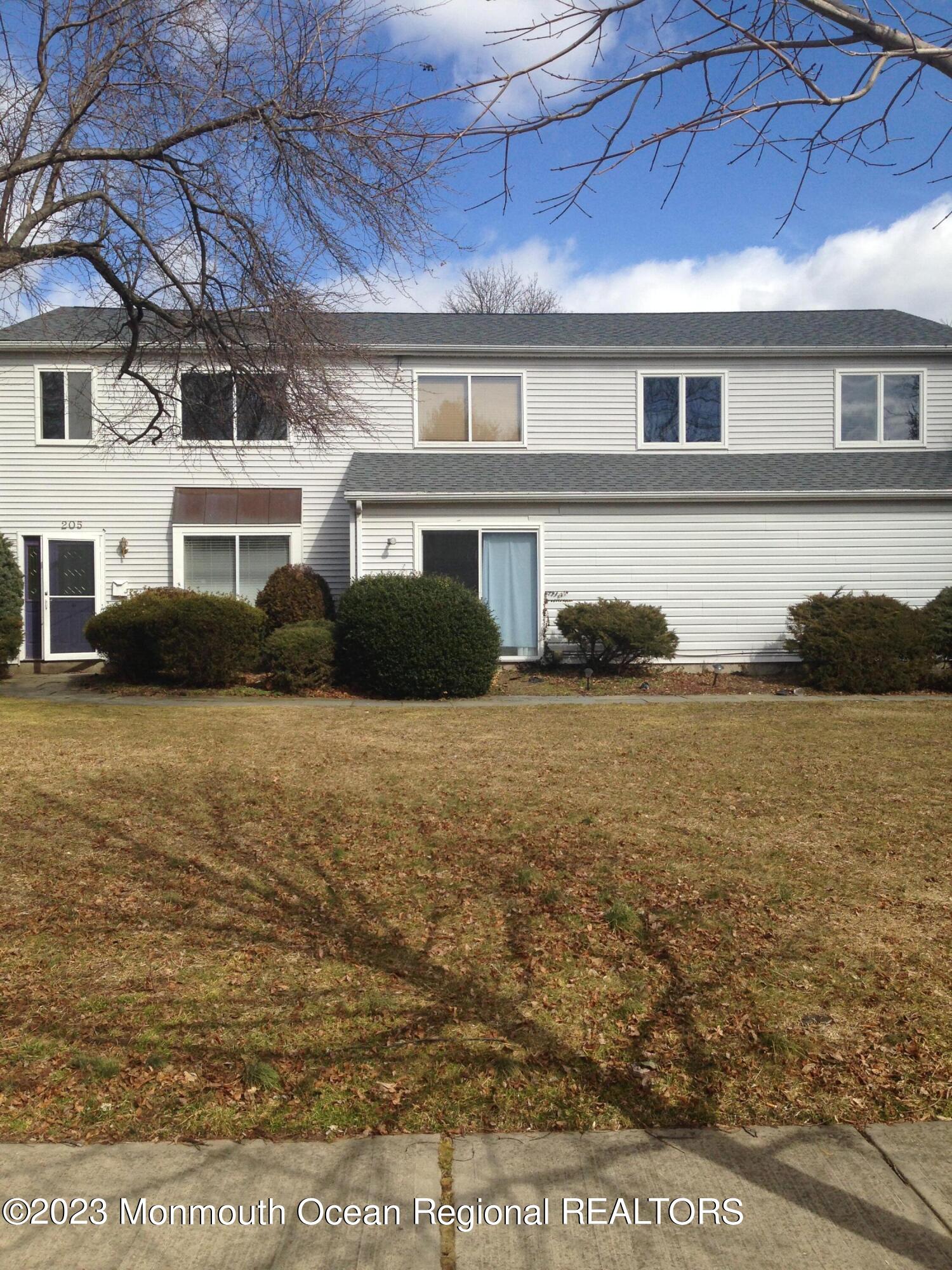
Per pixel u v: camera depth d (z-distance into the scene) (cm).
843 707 1348
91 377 1739
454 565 1672
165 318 960
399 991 459
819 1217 302
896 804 783
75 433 1752
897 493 1653
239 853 665
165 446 1756
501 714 1286
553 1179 321
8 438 1747
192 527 1750
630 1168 327
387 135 504
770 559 1688
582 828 716
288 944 514
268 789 834
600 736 1108
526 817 747
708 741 1071
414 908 564
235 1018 431
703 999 448
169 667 1506
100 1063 387
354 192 788
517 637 1686
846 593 1677
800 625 1586
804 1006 440
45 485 1752
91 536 1758
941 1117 355
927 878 605
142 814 755
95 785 841
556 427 1817
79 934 527
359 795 816
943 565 1684
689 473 1731
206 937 523
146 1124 350
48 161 816
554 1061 395
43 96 837
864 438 1842
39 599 1764
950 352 1819
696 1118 356
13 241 829
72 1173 322
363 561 1662
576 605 1609
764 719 1230
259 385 970
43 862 644
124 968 485
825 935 518
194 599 1530
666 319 2034
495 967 485
